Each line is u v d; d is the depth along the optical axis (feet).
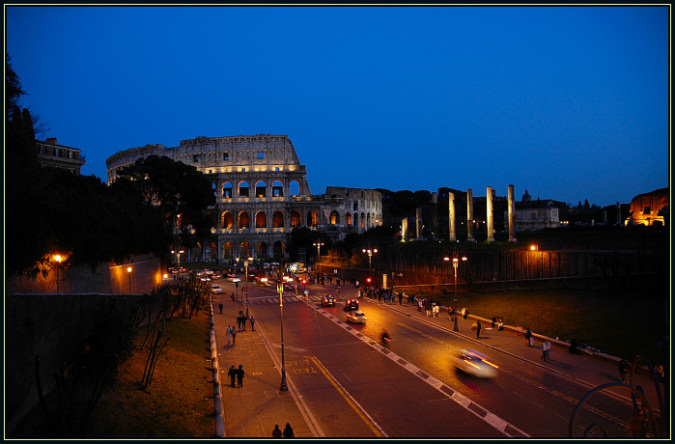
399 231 512.63
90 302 86.69
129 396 79.77
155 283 214.28
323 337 148.46
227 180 516.73
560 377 99.50
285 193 517.55
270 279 342.44
